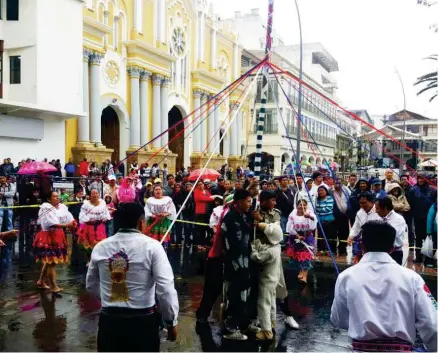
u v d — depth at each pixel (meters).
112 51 24.98
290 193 11.33
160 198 10.09
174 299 3.61
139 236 3.67
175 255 11.25
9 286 8.07
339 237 11.01
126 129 26.27
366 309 3.03
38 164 15.27
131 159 26.11
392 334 2.98
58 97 20.64
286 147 41.62
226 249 5.45
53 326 6.03
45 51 19.98
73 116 21.38
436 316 2.98
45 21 19.95
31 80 19.72
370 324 2.99
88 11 23.08
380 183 10.50
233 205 5.52
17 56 19.95
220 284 6.18
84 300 7.24
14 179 14.35
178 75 31.48
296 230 8.25
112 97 25.09
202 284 8.46
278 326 6.21
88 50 23.00
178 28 31.25
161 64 28.52
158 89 28.33
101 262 3.67
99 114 23.81
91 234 9.41
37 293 7.63
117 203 11.65
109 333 3.59
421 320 2.97
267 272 5.66
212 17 35.34
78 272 9.24
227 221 5.43
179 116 33.16
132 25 26.59
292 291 8.07
